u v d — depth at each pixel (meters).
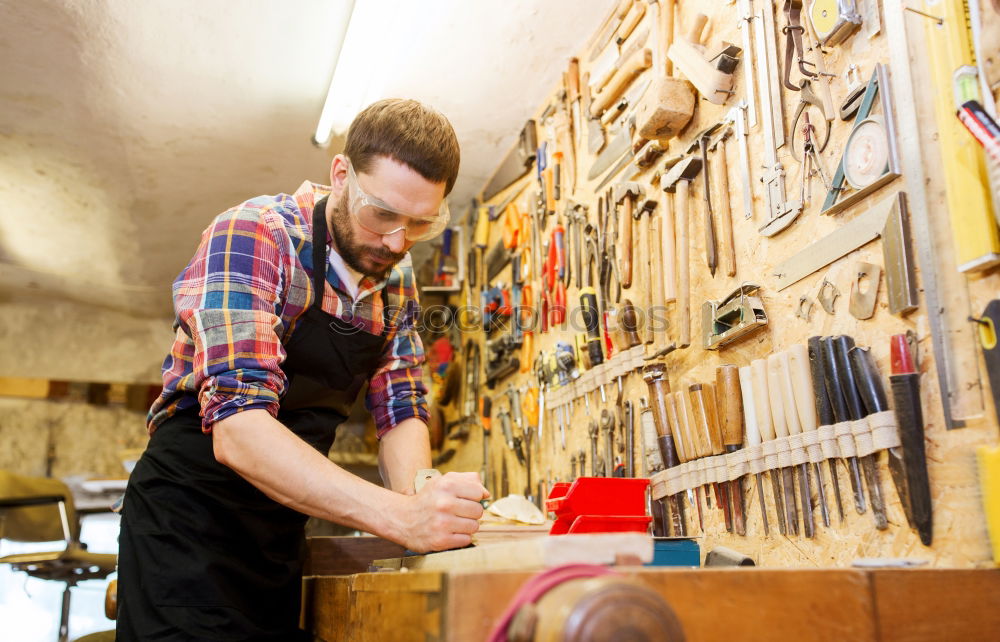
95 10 2.64
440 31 2.74
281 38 2.77
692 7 2.12
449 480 1.34
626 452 2.14
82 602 5.89
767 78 1.75
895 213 1.35
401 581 0.98
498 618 0.79
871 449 1.34
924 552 1.24
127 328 5.83
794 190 1.65
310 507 1.37
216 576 1.56
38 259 4.70
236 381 1.43
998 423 1.14
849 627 0.90
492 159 3.63
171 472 1.62
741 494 1.68
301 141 3.44
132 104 3.16
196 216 4.15
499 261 3.46
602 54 2.63
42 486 4.35
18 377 5.43
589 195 2.62
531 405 2.93
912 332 1.31
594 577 0.79
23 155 3.55
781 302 1.66
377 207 1.56
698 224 1.98
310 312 1.74
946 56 1.25
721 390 1.72
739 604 0.86
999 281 1.17
